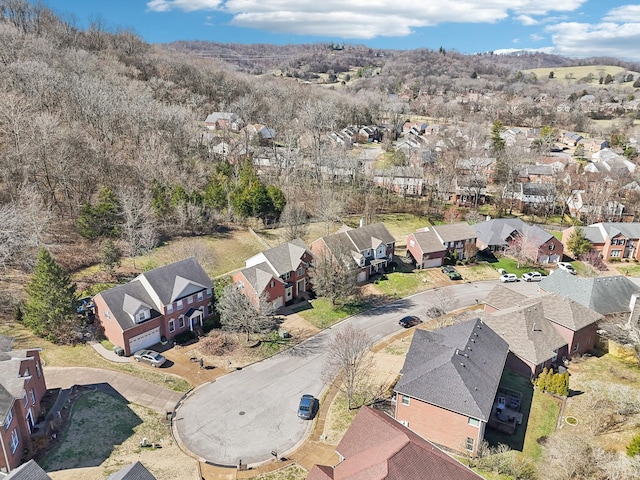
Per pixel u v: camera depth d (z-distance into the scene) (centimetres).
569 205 10938
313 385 4831
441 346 4459
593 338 5616
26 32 13438
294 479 3669
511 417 4241
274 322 6003
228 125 13400
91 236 7025
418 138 16088
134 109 9362
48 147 7381
